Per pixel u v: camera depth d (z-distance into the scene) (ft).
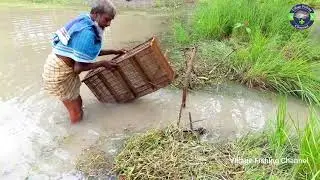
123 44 23.52
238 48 21.83
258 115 17.03
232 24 24.25
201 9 26.43
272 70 19.25
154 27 26.22
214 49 22.00
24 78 19.42
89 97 17.80
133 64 15.31
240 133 15.65
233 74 19.92
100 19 13.89
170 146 14.01
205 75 19.75
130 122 16.22
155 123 16.19
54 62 14.23
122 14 28.63
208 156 13.65
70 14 28.17
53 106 17.11
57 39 14.24
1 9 28.94
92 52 14.02
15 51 22.31
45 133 15.42
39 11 28.73
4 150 14.42
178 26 24.61
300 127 16.12
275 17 23.75
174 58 21.30
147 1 31.30
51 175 13.29
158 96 18.11
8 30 25.14
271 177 12.18
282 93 18.69
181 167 13.09
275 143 13.84
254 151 13.75
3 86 18.69
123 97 16.88
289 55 20.66
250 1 24.77
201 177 12.73
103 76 15.87
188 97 18.19
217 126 16.11
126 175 13.10
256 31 22.08
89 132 15.56
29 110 16.84
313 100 17.95
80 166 13.67
